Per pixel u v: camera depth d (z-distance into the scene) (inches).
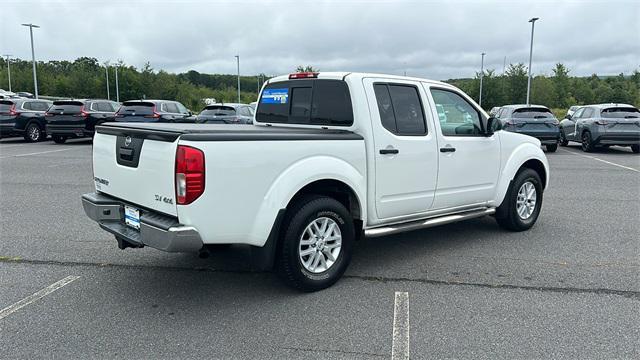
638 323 149.9
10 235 244.8
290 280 169.2
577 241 237.9
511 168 243.3
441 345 136.8
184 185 143.6
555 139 654.5
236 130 164.2
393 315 155.5
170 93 2773.1
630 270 196.2
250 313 156.9
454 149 215.0
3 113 750.5
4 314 155.1
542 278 187.5
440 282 183.6
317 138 169.3
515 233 253.8
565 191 373.4
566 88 2436.0
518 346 136.1
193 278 187.8
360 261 207.9
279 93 215.8
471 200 229.6
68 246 226.5
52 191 361.7
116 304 163.5
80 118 735.7
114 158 173.3
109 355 131.3
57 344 136.8
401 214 202.4
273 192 158.4
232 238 153.4
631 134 639.1
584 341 138.8
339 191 183.9
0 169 473.4
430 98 207.8
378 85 192.4
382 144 188.5
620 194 361.1
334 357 130.7
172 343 137.8
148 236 151.0
